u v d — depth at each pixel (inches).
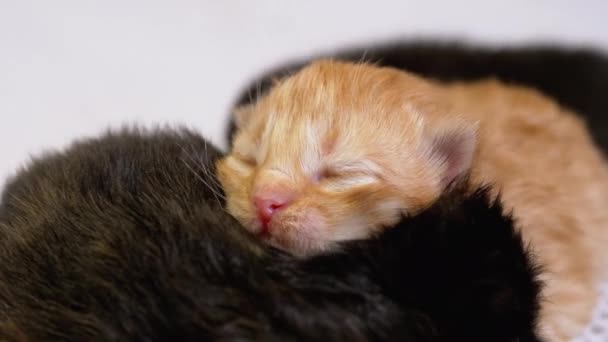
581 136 8.5
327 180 6.4
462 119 6.9
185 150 5.9
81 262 5.0
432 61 9.8
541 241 7.0
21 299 5.0
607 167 8.5
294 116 6.7
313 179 6.4
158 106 9.9
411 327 4.8
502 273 4.9
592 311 7.6
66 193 5.4
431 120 6.8
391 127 6.7
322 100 6.8
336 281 4.8
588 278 7.6
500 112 8.3
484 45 10.1
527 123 8.3
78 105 9.8
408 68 9.7
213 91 10.1
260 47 10.3
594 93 9.3
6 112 9.6
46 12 9.8
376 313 4.8
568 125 8.5
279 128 6.7
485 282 4.9
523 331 5.0
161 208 5.2
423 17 10.7
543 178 7.6
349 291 4.8
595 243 7.9
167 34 10.1
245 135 7.0
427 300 4.8
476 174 6.5
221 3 10.1
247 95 9.1
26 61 9.7
